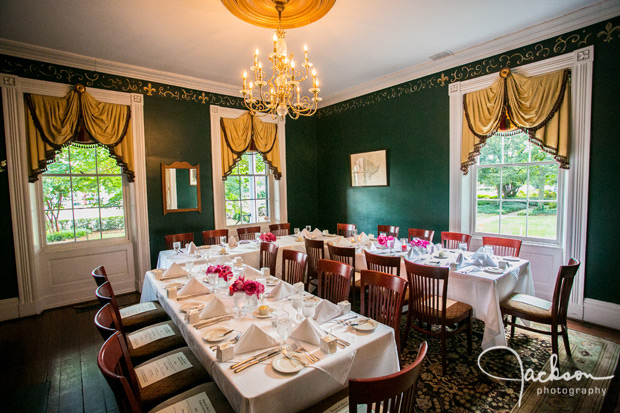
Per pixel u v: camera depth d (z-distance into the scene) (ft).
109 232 14.67
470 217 14.15
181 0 8.95
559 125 10.98
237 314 6.29
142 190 14.69
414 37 11.68
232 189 18.07
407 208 15.90
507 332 10.11
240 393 4.05
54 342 10.23
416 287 8.50
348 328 5.75
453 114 13.78
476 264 9.71
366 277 7.36
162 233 15.37
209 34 11.03
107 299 5.99
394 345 5.65
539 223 12.30
